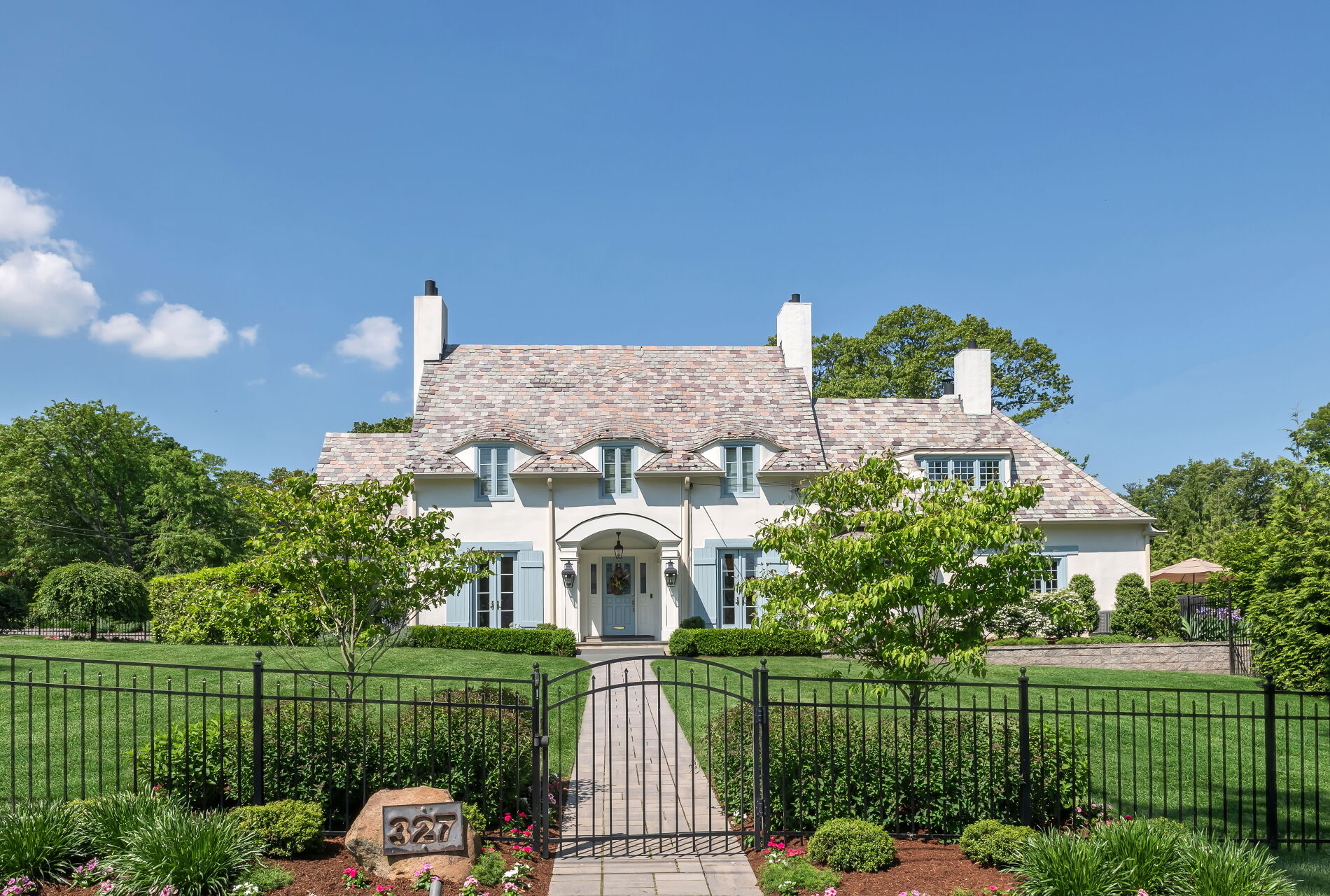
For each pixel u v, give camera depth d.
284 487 11.27
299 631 10.81
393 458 28.06
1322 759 12.92
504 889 7.42
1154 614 25.44
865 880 7.54
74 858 7.46
